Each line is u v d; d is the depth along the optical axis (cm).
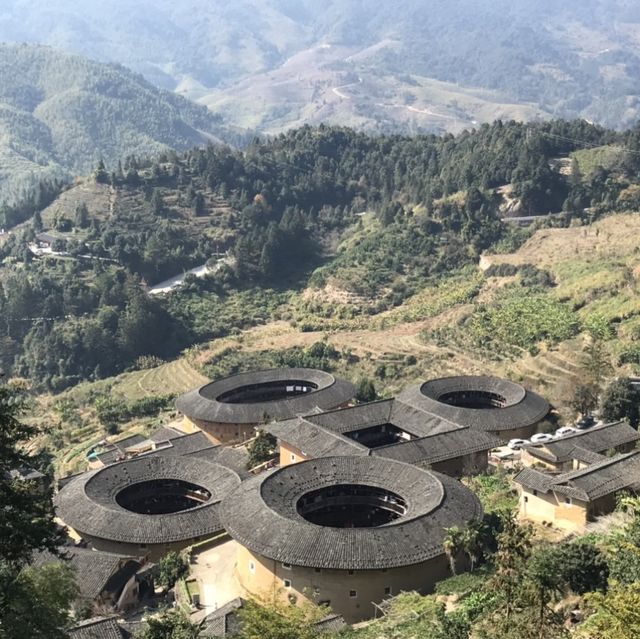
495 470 9931
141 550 8444
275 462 10881
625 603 3866
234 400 13625
